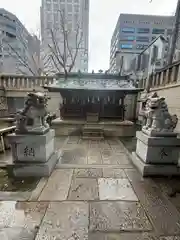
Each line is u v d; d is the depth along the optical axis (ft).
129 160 13.74
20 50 46.88
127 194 8.70
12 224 6.39
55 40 42.65
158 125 10.93
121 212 7.27
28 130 10.56
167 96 19.75
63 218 6.79
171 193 8.87
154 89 23.45
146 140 10.81
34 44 50.11
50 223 6.48
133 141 20.53
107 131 23.13
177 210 7.48
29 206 7.52
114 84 23.77
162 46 43.86
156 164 10.89
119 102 24.76
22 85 30.78
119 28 141.08
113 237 5.89
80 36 51.57
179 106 17.15
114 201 8.07
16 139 10.38
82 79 25.29
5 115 29.91
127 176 10.79
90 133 21.77
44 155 10.62
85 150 16.51
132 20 138.51
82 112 24.59
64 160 13.55
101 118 24.68
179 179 10.43
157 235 6.02
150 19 139.54
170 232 6.18
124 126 23.21
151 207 7.65
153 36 140.97
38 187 9.19
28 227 6.25
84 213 7.13
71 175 10.78
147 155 10.84
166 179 10.43
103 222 6.63
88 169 11.77
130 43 141.38
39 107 10.69
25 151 10.62
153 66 45.42
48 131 11.85
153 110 11.05
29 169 10.44
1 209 7.28
